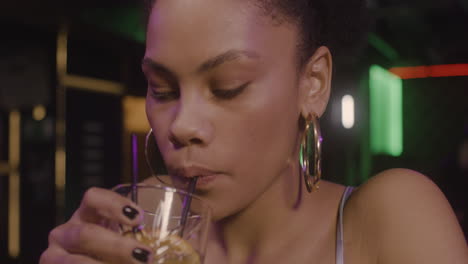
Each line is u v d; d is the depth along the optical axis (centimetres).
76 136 540
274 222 97
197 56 78
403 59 948
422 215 90
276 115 85
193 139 80
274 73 84
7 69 498
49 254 77
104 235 71
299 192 99
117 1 481
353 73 750
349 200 99
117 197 74
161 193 74
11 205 519
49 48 522
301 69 93
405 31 826
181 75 80
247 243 99
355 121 794
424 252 87
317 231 97
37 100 516
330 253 94
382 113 946
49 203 519
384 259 91
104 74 566
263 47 82
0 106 499
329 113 750
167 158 85
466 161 467
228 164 81
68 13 468
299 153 99
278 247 97
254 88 81
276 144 86
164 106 87
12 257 519
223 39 78
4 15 466
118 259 69
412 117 1045
